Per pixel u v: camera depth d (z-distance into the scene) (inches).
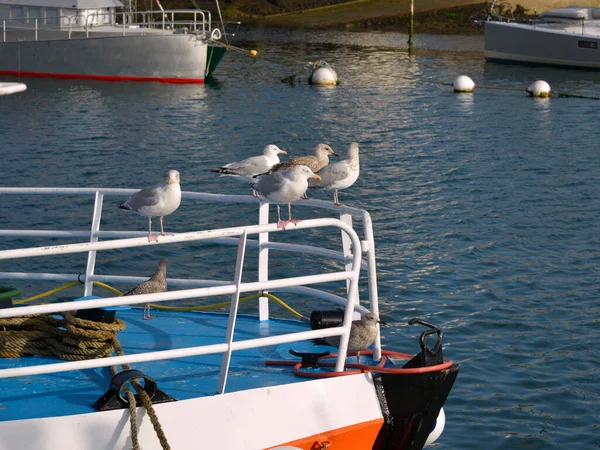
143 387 246.2
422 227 824.3
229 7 3240.7
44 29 1971.0
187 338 316.2
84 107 1584.6
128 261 700.7
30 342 286.8
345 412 259.9
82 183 998.4
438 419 294.7
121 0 2135.8
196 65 1925.4
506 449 418.9
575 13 2358.5
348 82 1929.1
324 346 309.7
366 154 1184.2
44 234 339.6
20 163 1094.4
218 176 1046.4
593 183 1026.1
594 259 732.7
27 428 229.3
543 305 619.5
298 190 339.9
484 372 505.0
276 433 249.1
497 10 2888.8
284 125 1413.6
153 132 1343.5
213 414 242.2
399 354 299.3
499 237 793.6
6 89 479.5
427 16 3095.5
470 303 620.4
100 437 233.1
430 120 1477.6
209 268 694.5
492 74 2111.2
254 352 302.4
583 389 485.1
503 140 1305.4
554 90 1873.8
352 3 3307.1
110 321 285.3
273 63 2225.6
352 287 265.3
